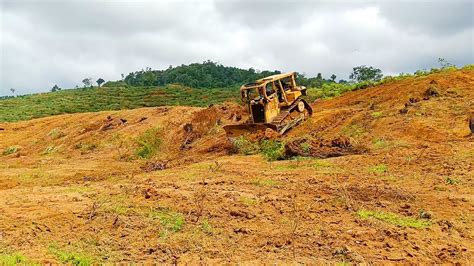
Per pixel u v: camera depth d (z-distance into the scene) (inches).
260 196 377.4
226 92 2805.1
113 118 1141.7
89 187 471.5
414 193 360.8
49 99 2800.2
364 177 424.5
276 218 318.3
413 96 737.0
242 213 328.8
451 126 570.3
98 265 247.8
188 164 621.0
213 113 855.7
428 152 496.1
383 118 651.5
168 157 729.0
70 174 619.2
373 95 834.2
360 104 807.1
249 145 644.1
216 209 343.9
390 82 947.3
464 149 488.4
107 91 3063.5
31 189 477.1
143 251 269.3
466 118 577.6
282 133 684.7
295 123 716.7
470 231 281.6
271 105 686.5
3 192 462.0
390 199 350.3
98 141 980.6
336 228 293.0
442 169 429.1
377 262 241.8
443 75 795.4
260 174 475.2
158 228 306.5
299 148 564.1
